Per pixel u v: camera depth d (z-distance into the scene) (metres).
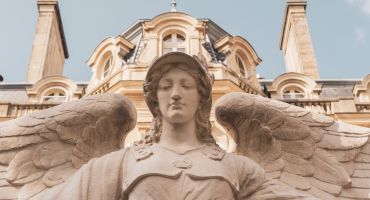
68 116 5.77
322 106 24.12
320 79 28.45
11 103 24.34
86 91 27.55
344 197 5.60
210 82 5.47
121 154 5.17
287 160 5.81
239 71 26.83
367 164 5.85
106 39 27.89
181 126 5.29
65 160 5.73
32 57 30.73
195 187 4.66
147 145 5.29
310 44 31.70
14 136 5.75
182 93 5.27
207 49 26.86
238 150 5.92
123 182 4.88
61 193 4.96
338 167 5.76
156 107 5.47
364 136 5.94
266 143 5.86
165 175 4.71
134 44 27.70
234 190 4.83
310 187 5.64
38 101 26.42
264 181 5.16
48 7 33.34
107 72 27.39
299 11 33.59
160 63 5.37
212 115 20.28
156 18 26.88
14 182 5.51
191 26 26.73
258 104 5.81
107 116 5.71
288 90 26.97
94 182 4.96
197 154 5.07
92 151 5.79
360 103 24.41
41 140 5.75
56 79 27.20
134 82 23.08
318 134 5.93
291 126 5.88
